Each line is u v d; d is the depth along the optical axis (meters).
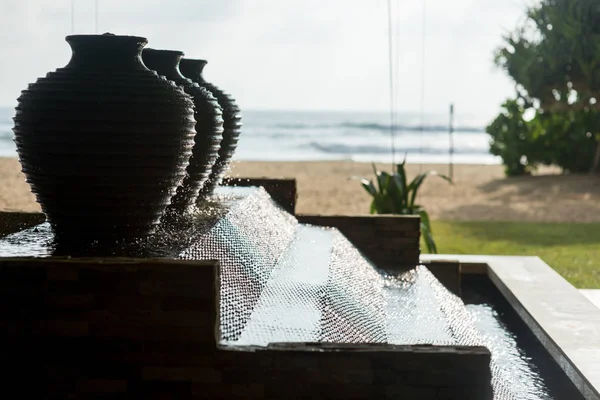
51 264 1.84
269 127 31.02
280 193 3.95
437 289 3.44
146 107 2.19
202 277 1.82
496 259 4.29
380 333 2.49
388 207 5.44
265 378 1.82
